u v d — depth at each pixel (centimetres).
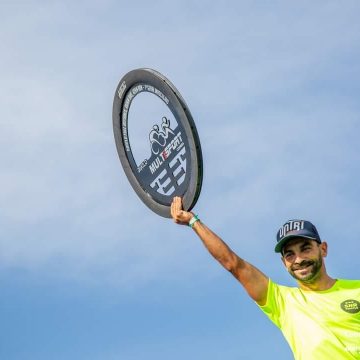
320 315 1273
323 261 1302
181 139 1405
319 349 1262
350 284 1288
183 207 1417
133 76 1464
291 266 1289
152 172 1475
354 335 1258
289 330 1295
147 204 1492
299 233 1278
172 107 1405
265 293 1309
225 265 1333
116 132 1527
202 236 1370
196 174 1382
